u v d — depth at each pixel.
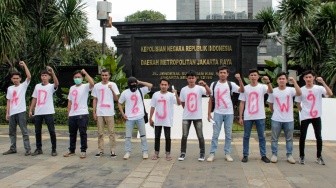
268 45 31.98
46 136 10.26
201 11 33.91
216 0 33.69
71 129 7.50
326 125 9.80
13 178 5.77
